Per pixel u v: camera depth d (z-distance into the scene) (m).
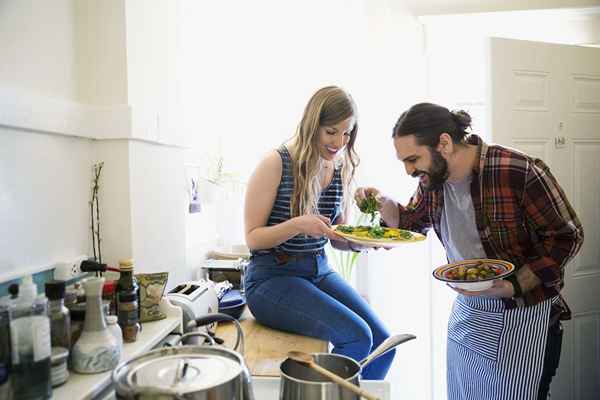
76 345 1.01
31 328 0.86
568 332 2.50
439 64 2.71
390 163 2.69
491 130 2.36
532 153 2.43
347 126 1.69
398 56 2.67
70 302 1.13
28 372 0.86
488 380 1.58
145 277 1.37
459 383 1.72
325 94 1.68
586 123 2.53
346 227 1.75
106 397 1.00
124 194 1.49
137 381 0.76
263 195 1.70
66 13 1.35
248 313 1.99
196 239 2.54
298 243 1.76
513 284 1.44
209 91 2.79
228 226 2.75
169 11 1.82
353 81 2.71
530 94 2.41
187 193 2.46
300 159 1.69
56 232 1.30
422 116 1.45
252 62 2.78
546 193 1.43
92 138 1.45
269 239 1.64
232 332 1.71
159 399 0.69
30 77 1.20
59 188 1.31
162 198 1.75
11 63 1.13
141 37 1.57
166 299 1.42
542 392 1.55
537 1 2.58
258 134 2.80
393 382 2.73
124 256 1.50
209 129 2.80
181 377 0.77
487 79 2.36
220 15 2.76
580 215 2.53
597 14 2.57
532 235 1.51
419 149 1.46
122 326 1.20
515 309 1.50
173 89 1.86
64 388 0.94
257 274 1.76
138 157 1.55
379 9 2.66
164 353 0.88
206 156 2.75
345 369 0.96
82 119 1.39
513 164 1.46
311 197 1.73
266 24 2.76
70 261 1.31
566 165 2.50
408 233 1.69
